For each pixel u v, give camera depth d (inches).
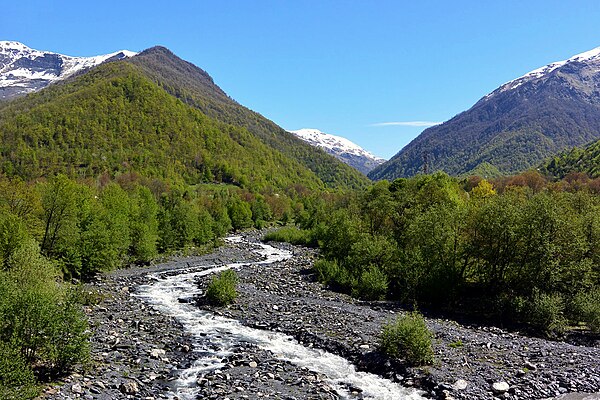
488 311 1501.0
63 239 2026.3
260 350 1045.8
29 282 1087.0
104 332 1104.2
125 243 2458.2
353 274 1948.8
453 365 931.3
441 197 2576.3
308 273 2290.8
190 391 795.4
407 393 818.2
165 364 932.6
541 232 1477.6
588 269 1438.2
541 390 819.4
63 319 791.7
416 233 1857.8
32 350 761.0
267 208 6205.7
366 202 3078.2
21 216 2054.6
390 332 976.3
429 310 1558.8
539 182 5369.1
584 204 2102.6
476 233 1675.7
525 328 1341.0
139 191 4539.9
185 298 1624.0
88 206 2463.1
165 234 3107.8
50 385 725.9
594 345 1195.3
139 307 1453.0
